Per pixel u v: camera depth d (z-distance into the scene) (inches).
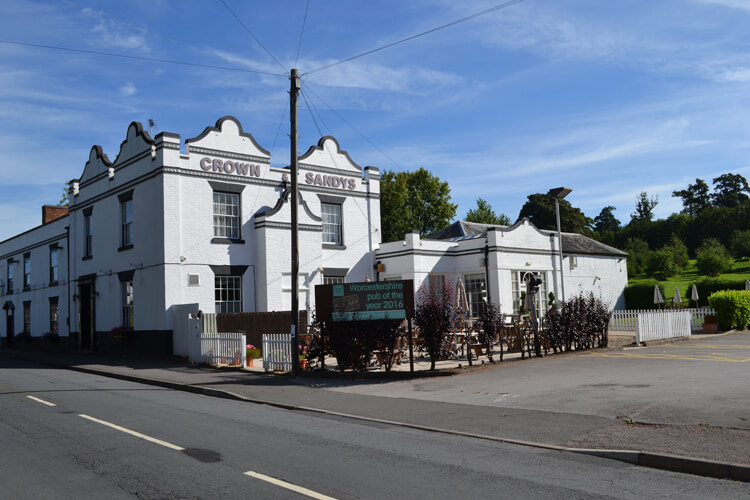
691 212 4183.1
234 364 741.3
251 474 262.7
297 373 644.7
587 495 226.1
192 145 913.5
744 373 495.8
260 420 406.3
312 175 1052.5
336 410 437.4
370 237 1126.4
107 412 446.9
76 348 1115.3
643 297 1409.9
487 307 660.1
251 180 977.5
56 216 1422.2
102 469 278.2
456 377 575.5
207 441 334.6
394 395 498.6
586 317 755.4
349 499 226.1
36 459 301.7
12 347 1476.4
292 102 673.6
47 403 499.8
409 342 600.4
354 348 618.8
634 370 548.4
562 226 2367.1
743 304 1015.0
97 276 1058.1
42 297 1310.3
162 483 252.4
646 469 263.9
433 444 320.2
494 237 1002.1
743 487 233.9
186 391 588.4
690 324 936.9
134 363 842.8
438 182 2068.2
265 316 840.3
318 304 635.5
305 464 279.0
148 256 909.2
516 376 555.8
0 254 1584.6
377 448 312.2
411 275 1030.4
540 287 1088.8
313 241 1006.4
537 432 332.8
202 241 910.4
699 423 325.1
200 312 805.2
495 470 264.4
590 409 384.2
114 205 1011.9
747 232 2659.9
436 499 224.1
